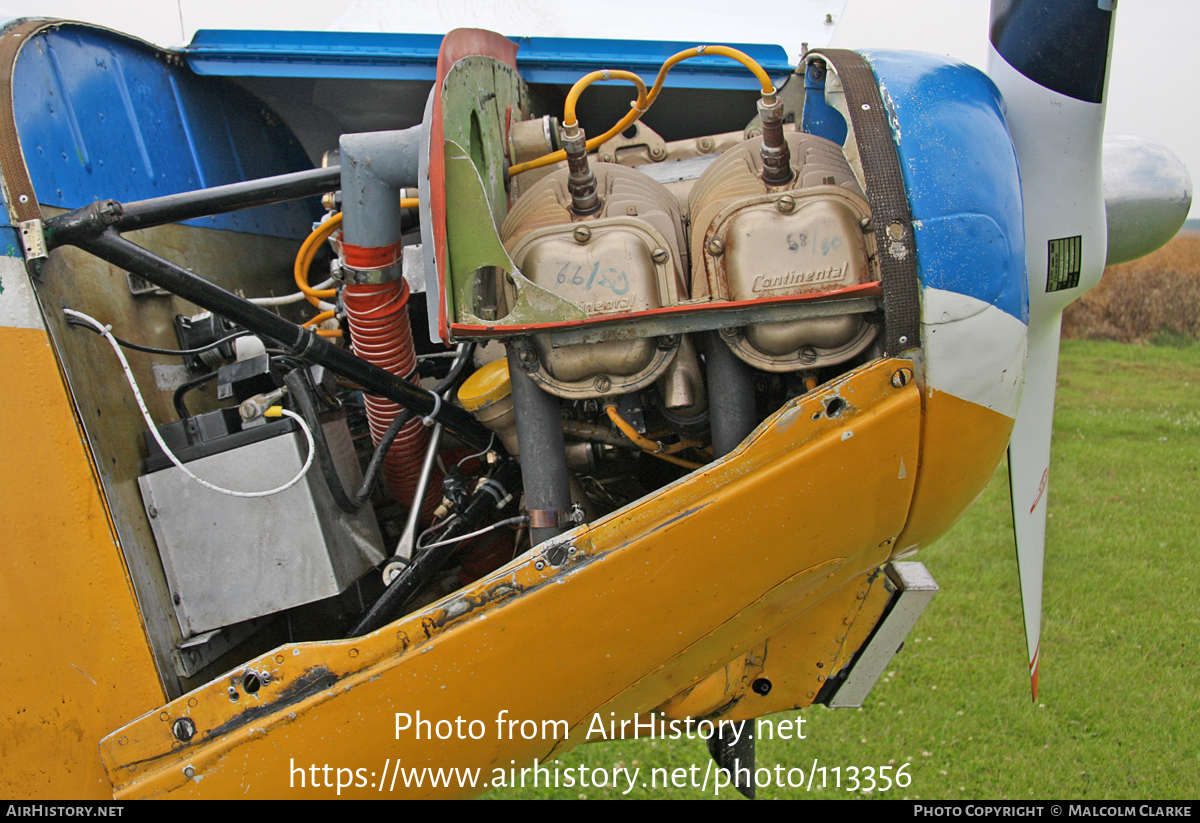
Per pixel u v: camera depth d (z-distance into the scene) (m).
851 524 1.57
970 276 1.44
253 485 1.70
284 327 1.65
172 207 1.60
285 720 1.52
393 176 1.69
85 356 1.62
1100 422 6.32
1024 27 1.66
